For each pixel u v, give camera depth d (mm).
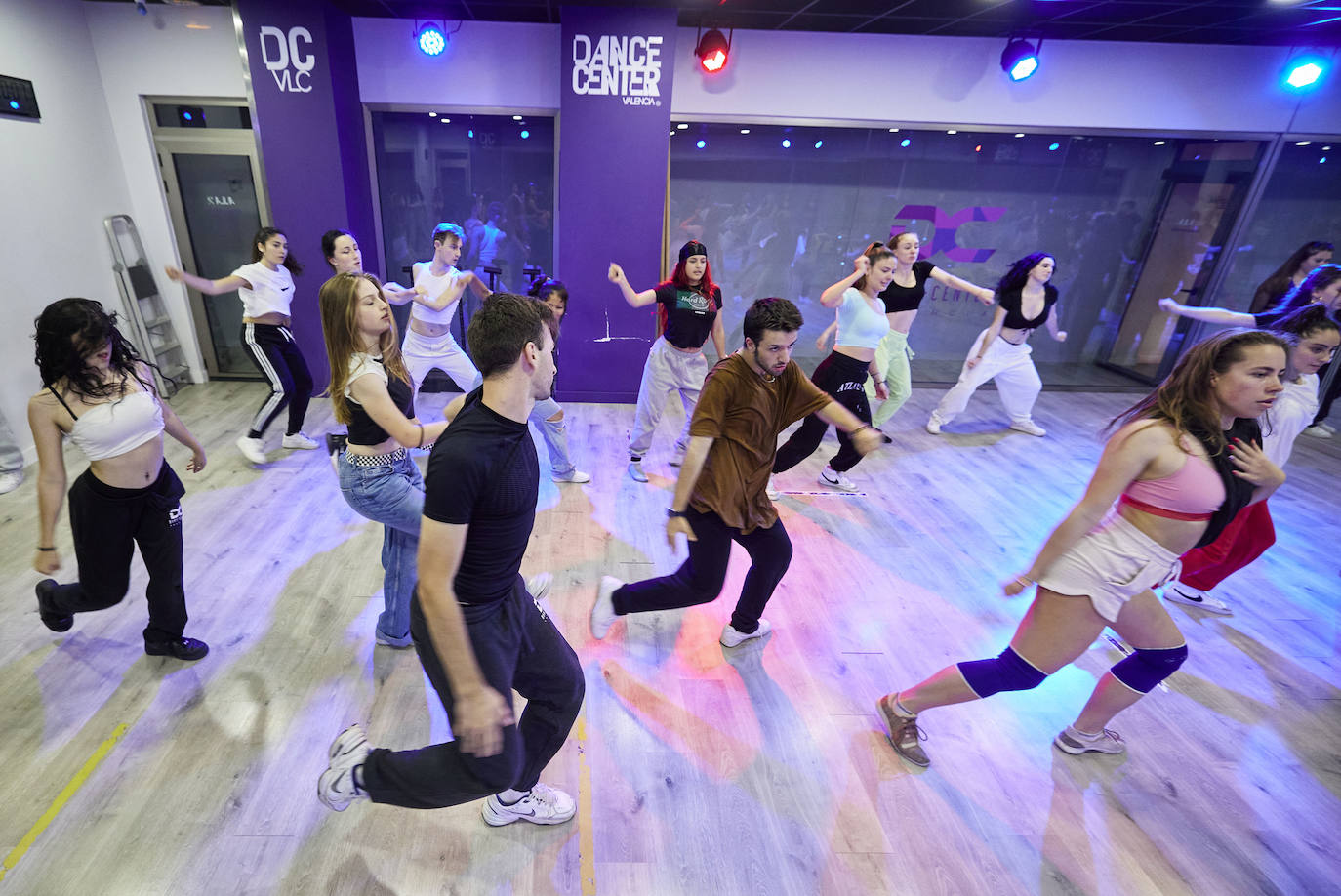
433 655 1511
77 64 4590
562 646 1772
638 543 3512
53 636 2619
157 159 5109
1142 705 2590
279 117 4703
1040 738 2402
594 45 4609
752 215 6129
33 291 4230
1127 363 6988
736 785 2141
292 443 4449
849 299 3805
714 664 2672
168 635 2469
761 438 2246
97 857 1803
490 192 5609
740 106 5488
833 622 2982
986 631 2967
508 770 1576
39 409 1985
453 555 1360
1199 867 1961
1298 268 4930
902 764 2252
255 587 3004
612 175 4953
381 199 5539
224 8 4723
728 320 6582
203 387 5660
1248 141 5844
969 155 5965
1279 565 3643
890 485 4453
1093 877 1912
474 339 1374
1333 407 6582
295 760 2123
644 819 2008
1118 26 4957
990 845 1992
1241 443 1773
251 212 5344
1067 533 1839
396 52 5016
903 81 5469
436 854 1863
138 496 2193
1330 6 4383
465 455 1345
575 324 5406
